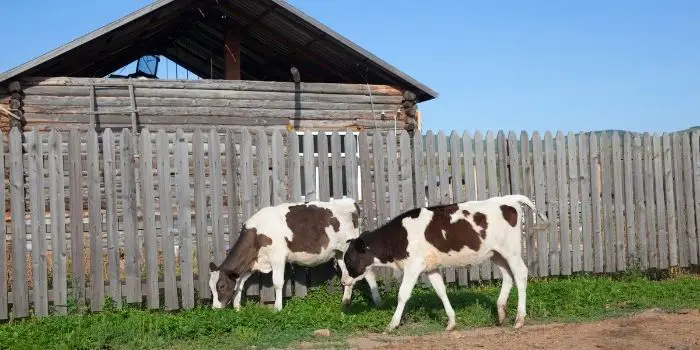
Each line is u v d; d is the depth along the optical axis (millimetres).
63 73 16125
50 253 10633
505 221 8656
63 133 14523
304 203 10422
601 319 9000
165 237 10055
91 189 9836
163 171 10086
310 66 18031
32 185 9617
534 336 7965
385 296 10633
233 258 9922
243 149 10477
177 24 17062
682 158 12648
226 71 16766
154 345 7969
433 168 11305
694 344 7281
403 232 8727
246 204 10477
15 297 9500
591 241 12008
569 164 11953
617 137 12219
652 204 12391
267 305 10438
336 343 7938
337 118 16266
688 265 12602
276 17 15344
